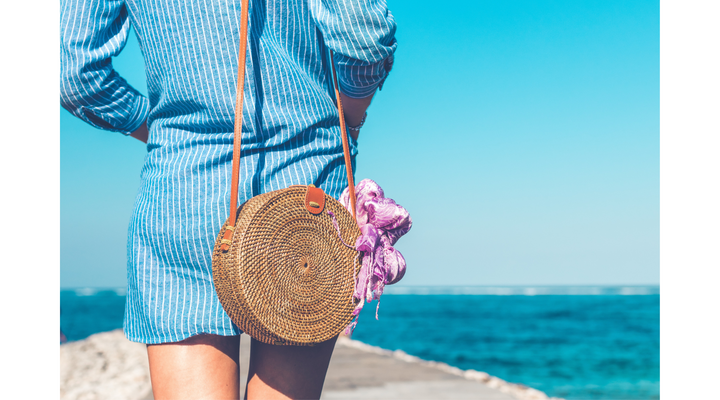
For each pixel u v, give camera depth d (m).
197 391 1.21
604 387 19.25
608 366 25.00
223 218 1.21
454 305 88.50
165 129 1.30
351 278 1.27
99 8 1.38
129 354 8.34
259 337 1.17
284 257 1.18
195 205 1.21
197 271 1.22
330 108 1.35
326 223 1.25
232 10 1.24
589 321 53.69
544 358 28.80
